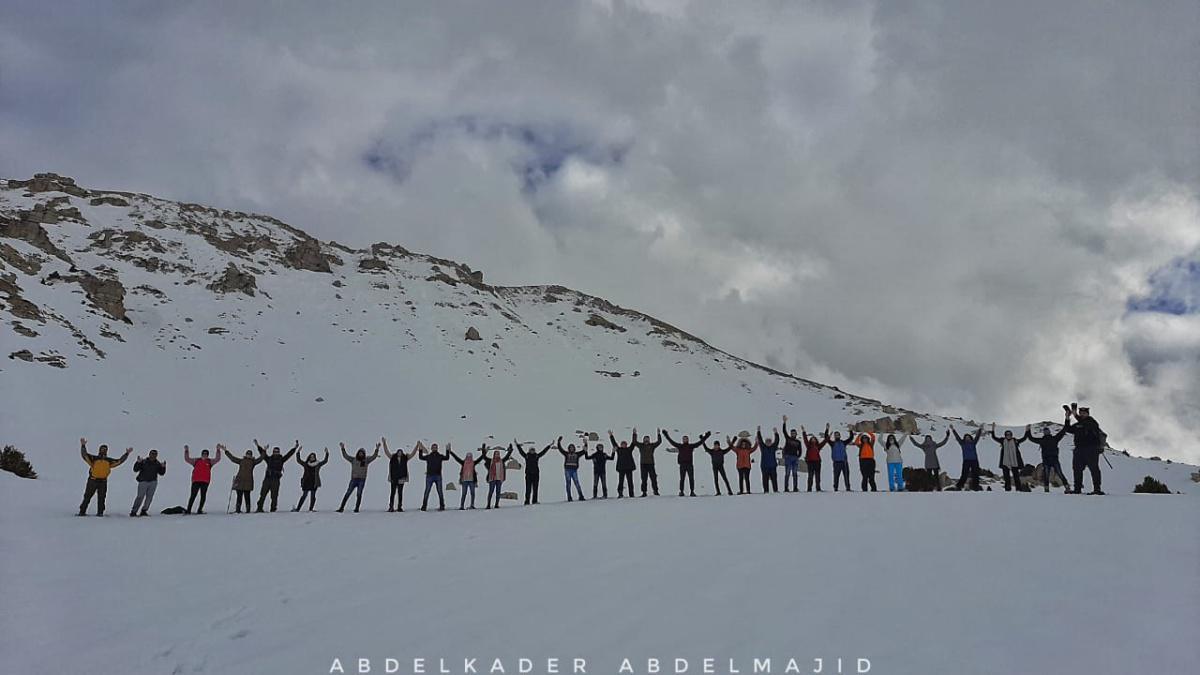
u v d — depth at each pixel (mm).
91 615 9148
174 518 18531
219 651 7902
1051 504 15336
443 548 13234
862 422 69938
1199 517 12812
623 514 16750
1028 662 6375
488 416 66250
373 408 63938
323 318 91500
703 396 89750
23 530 15070
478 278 134625
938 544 11312
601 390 86438
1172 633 6949
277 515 19562
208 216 120438
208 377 65875
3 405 45156
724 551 11516
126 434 45938
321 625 8617
